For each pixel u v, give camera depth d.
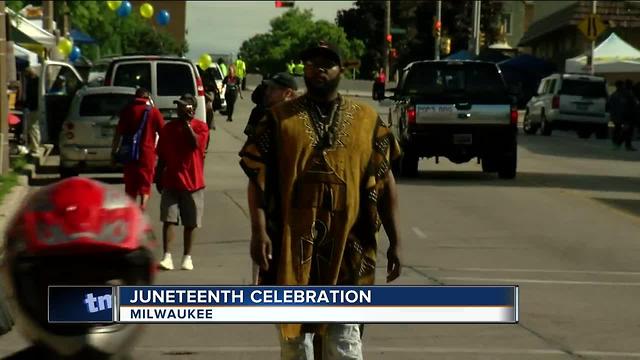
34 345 7.72
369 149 6.58
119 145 16.39
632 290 13.12
